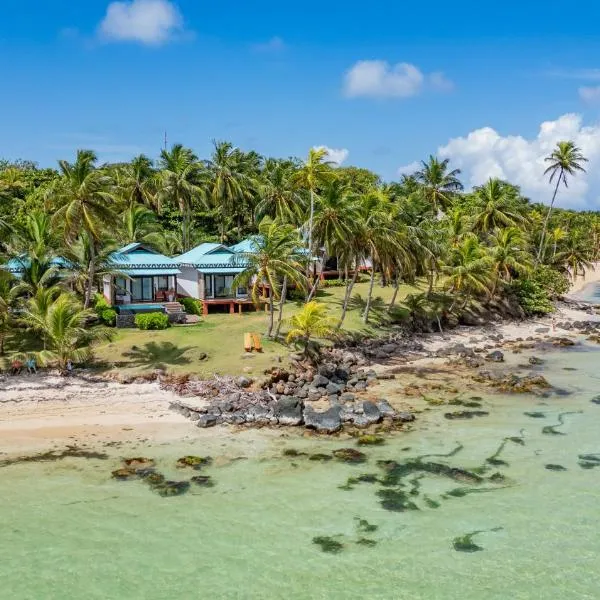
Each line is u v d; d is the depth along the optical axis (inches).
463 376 1946.4
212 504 1055.0
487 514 1032.8
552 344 2536.9
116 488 1104.2
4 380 1624.0
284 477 1161.4
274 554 912.3
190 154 3440.0
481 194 3585.1
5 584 831.1
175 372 1720.0
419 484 1140.5
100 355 1825.8
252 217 3777.1
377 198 2272.4
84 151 1952.5
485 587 837.2
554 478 1170.6
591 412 1581.0
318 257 2709.2
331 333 2177.7
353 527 989.2
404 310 2677.2
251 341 1909.4
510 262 3002.0
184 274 2559.1
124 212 3112.7
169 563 886.4
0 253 1845.5
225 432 1380.4
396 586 839.1
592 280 5595.5
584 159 3799.2
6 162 4220.0
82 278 2089.1
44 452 1247.5
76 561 887.1
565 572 872.3
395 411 1537.9
